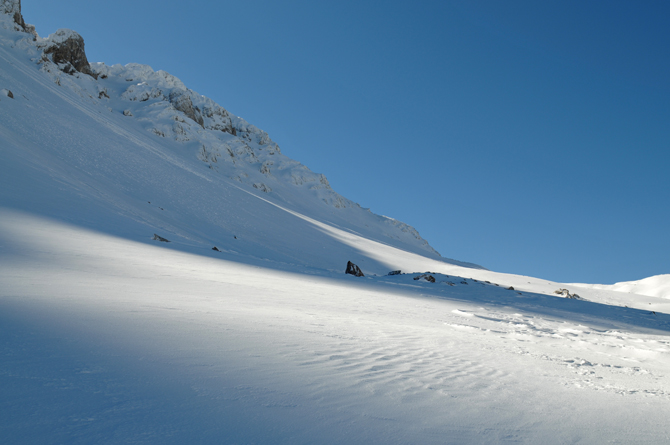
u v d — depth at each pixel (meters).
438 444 1.59
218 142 135.75
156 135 103.50
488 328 7.44
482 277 53.69
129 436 1.26
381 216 198.38
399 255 72.88
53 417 1.32
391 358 3.36
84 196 21.00
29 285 4.37
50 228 11.70
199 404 1.66
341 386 2.26
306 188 169.25
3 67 49.28
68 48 104.50
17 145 24.84
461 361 3.67
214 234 38.94
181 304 4.68
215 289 7.30
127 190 35.72
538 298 21.31
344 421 1.71
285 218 68.88
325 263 49.75
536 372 3.56
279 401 1.85
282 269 17.52
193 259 12.88
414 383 2.56
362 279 20.50
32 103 42.88
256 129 199.50
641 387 3.26
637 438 1.91
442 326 6.92
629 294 47.53
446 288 21.55
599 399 2.70
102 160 40.12
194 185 55.56
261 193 100.75
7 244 7.82
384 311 8.28
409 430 1.71
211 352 2.56
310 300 8.14
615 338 7.21
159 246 14.75
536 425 1.98
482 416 2.03
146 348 2.42
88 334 2.53
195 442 1.30
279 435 1.47
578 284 76.75
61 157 32.97
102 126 56.91
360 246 71.00
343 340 3.94
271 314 5.04
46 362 1.88
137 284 6.12
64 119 45.31
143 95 124.06
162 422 1.42
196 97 163.00
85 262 7.68
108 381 1.77
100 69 128.00
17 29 91.62
